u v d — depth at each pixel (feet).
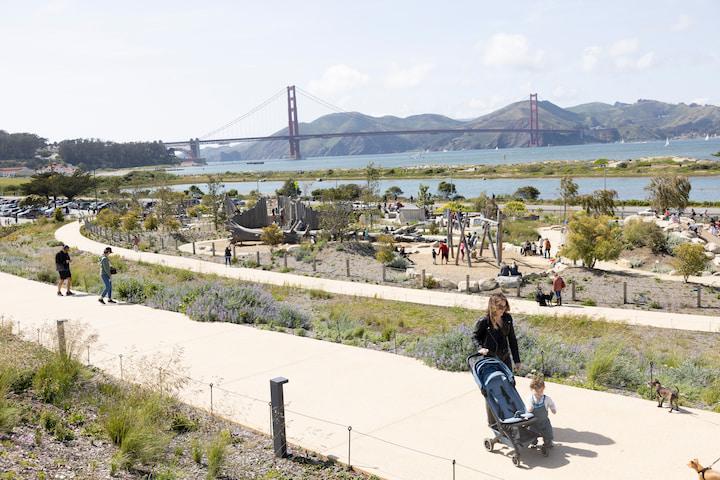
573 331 62.44
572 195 214.90
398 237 157.48
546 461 22.84
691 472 21.62
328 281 93.15
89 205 306.76
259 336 44.21
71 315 52.75
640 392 31.65
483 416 27.68
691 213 180.45
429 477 21.93
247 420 27.94
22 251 118.83
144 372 32.78
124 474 21.56
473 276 103.04
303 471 22.95
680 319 68.90
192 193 375.45
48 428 24.91
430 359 36.17
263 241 143.43
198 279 93.56
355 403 29.81
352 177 554.87
